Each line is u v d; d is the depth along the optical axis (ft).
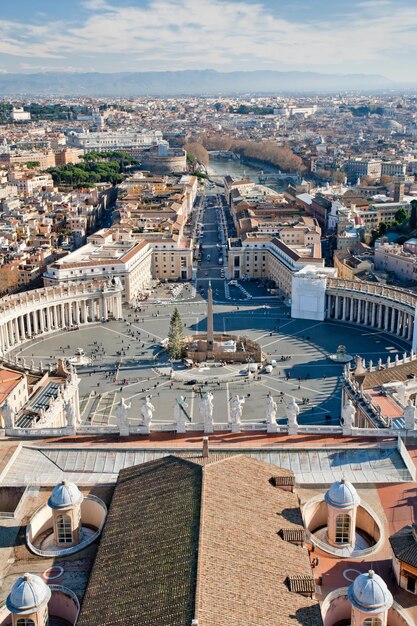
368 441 408.67
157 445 408.87
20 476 381.40
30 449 410.72
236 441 413.18
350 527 307.78
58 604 285.43
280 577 259.19
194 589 237.45
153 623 229.66
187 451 398.42
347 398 574.97
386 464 379.96
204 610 228.84
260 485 314.55
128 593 250.57
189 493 295.89
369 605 245.86
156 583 249.75
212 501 288.92
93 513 337.52
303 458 386.73
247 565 258.16
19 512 337.93
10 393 562.25
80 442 419.33
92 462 395.14
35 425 526.98
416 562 275.59
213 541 264.11
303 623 239.30
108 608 246.88
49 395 594.65
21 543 316.60
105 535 292.81
